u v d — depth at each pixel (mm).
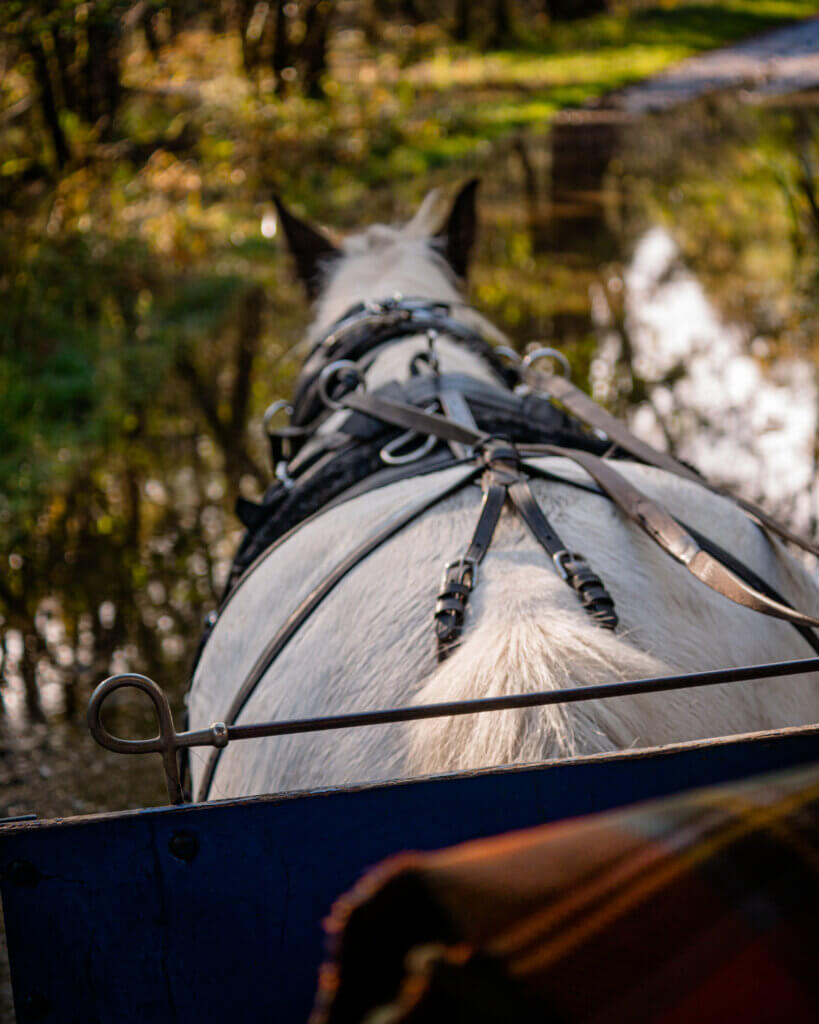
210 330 9148
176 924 1348
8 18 8984
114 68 11070
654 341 8281
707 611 1778
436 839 1350
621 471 2061
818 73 23500
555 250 11234
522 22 32188
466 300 3244
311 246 3430
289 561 2090
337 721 1393
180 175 12266
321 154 14797
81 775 3943
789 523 5320
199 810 1327
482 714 1446
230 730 1423
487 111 20031
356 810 1341
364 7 23859
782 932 728
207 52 14219
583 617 1588
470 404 2291
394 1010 696
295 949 1368
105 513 6125
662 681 1397
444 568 1735
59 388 7738
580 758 1337
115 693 4484
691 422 6711
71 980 1344
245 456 6797
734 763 1357
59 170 10766
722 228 11781
